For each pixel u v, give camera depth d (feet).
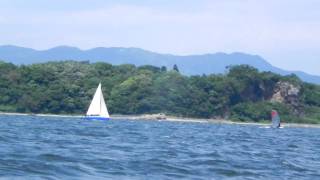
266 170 410.72
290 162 476.54
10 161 376.48
